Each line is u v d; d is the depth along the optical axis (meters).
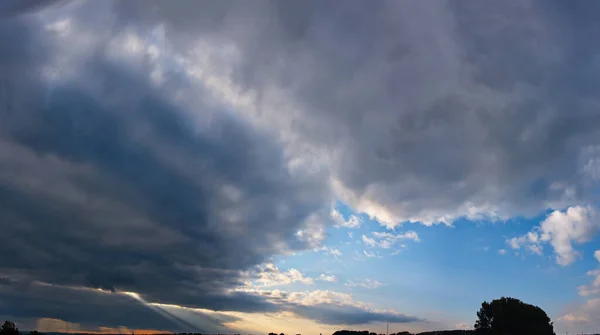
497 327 148.25
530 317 146.25
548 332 146.00
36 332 152.62
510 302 150.88
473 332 153.88
